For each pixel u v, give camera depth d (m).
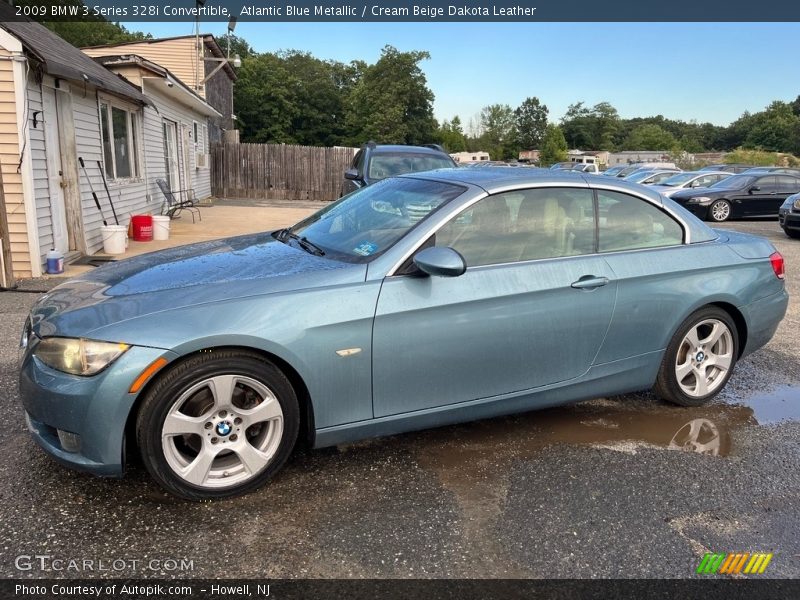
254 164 24.27
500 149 113.19
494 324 3.27
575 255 3.60
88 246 9.43
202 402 2.82
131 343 2.64
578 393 3.67
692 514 2.93
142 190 12.81
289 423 2.98
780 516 2.94
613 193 3.79
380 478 3.16
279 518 2.79
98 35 42.56
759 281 4.16
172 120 16.02
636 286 3.69
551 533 2.74
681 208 4.07
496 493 3.05
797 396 4.46
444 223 3.28
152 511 2.80
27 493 2.89
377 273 3.09
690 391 4.11
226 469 2.93
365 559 2.53
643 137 120.88
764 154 56.16
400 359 3.09
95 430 2.65
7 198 7.49
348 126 60.00
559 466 3.34
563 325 3.47
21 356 3.06
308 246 3.55
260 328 2.79
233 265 3.28
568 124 129.50
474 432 3.73
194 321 2.73
